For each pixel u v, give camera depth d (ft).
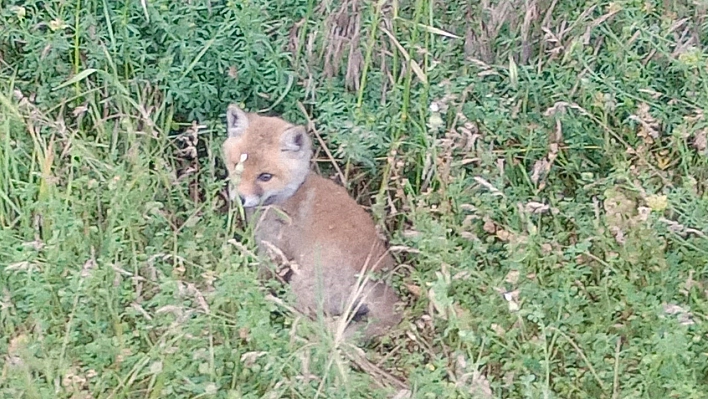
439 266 7.29
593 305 7.18
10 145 7.43
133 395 6.69
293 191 7.63
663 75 7.90
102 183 7.45
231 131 7.66
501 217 7.55
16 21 7.76
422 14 7.93
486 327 7.03
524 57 8.01
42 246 7.05
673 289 7.17
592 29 7.88
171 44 7.75
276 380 6.70
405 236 7.42
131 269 7.20
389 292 7.39
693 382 6.72
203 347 6.83
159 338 6.82
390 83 7.94
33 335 6.79
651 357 6.75
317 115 7.93
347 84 7.95
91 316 6.90
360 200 7.88
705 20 8.00
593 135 7.76
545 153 7.76
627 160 7.68
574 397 6.91
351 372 6.89
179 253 7.31
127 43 7.71
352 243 7.49
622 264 7.22
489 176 7.66
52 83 7.72
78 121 7.67
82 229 7.27
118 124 7.72
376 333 7.26
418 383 6.77
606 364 6.89
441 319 7.15
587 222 7.40
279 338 6.86
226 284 6.89
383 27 7.91
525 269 7.22
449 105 7.76
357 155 7.66
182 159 7.80
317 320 7.11
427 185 7.68
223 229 7.51
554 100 7.84
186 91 7.69
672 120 7.73
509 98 7.86
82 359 6.75
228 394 6.63
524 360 6.91
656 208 7.11
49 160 7.29
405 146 7.78
